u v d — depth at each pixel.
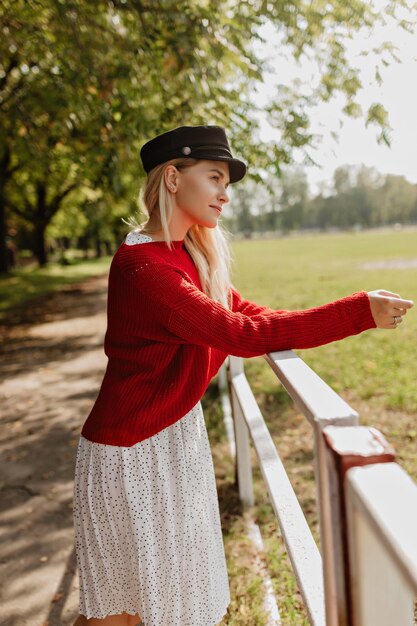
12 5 5.38
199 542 1.60
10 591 2.54
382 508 0.58
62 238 59.69
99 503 1.53
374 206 113.44
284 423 4.36
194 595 1.58
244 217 118.00
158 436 1.52
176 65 4.70
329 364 6.04
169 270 1.39
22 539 2.97
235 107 5.32
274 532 2.78
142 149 1.60
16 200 28.52
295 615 2.13
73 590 2.52
